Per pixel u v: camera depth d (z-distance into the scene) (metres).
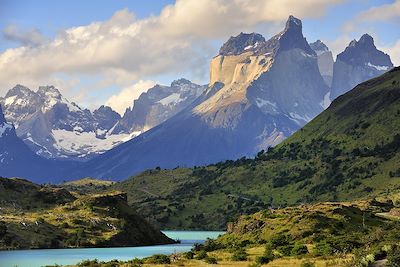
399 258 126.81
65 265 190.38
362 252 144.00
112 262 174.38
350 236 199.62
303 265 141.12
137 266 160.62
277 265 148.62
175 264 162.62
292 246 192.50
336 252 168.00
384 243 156.12
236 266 152.50
